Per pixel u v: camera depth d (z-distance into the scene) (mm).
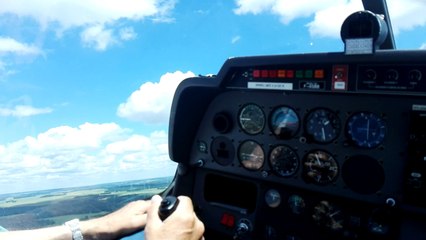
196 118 955
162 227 341
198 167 996
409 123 685
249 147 897
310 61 718
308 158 819
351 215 784
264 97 856
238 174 925
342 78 713
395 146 710
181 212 353
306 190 832
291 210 863
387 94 678
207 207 986
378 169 731
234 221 939
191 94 892
